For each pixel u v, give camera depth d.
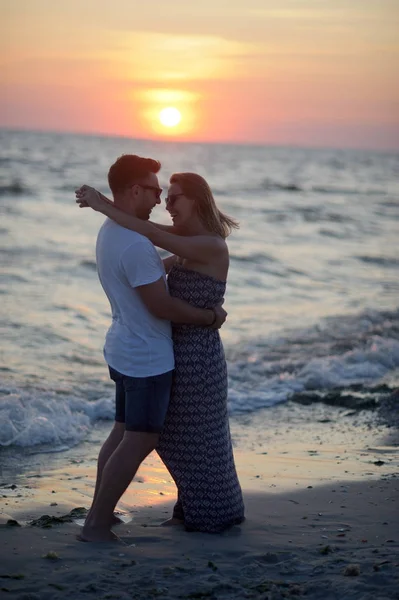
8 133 125.19
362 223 29.16
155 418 3.58
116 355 3.61
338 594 2.81
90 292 13.52
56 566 3.14
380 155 152.88
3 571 3.06
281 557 3.28
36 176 38.09
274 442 6.12
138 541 3.53
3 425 5.99
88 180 37.44
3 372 8.22
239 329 11.27
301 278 16.66
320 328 11.48
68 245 18.50
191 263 3.70
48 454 5.69
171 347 3.66
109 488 3.55
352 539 3.55
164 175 53.88
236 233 24.23
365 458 5.54
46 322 10.98
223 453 3.75
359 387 8.23
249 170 67.38
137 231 3.57
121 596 2.81
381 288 15.91
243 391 7.96
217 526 3.68
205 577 3.01
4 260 16.22
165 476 4.96
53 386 7.75
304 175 63.62
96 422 6.75
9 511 4.18
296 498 4.33
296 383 8.33
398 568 3.04
